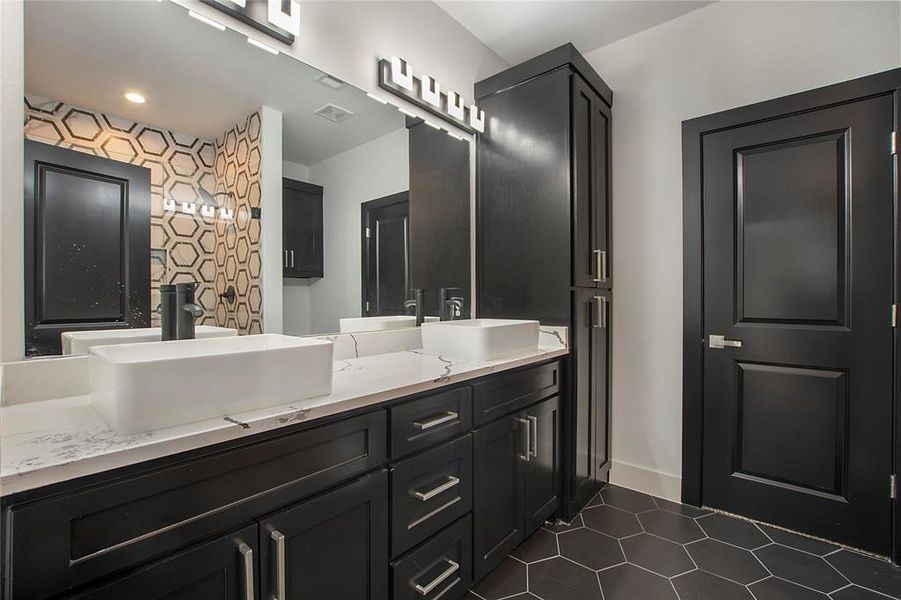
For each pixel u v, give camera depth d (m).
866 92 1.75
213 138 1.39
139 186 1.24
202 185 1.37
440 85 2.19
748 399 2.04
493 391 1.57
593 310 2.25
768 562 1.69
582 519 2.05
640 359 2.41
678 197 2.29
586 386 2.17
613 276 2.50
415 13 2.05
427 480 1.28
